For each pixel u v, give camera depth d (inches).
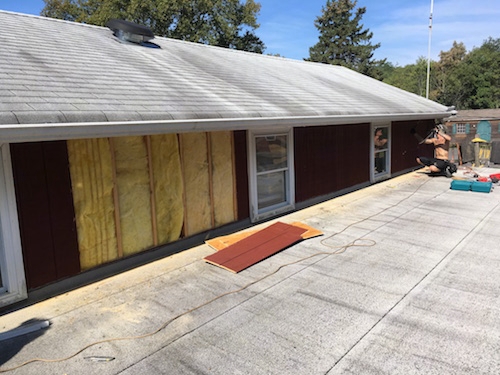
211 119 204.5
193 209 251.1
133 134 174.2
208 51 406.6
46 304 173.2
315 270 205.0
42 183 175.5
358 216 315.3
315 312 159.5
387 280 190.1
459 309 159.3
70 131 152.0
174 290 184.4
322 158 369.1
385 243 245.9
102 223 201.6
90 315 161.3
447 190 414.3
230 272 204.7
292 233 257.3
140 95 206.1
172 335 144.3
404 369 121.3
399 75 2353.6
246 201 291.7
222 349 134.5
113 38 321.7
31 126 140.3
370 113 349.4
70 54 243.0
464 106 1878.7
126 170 211.0
